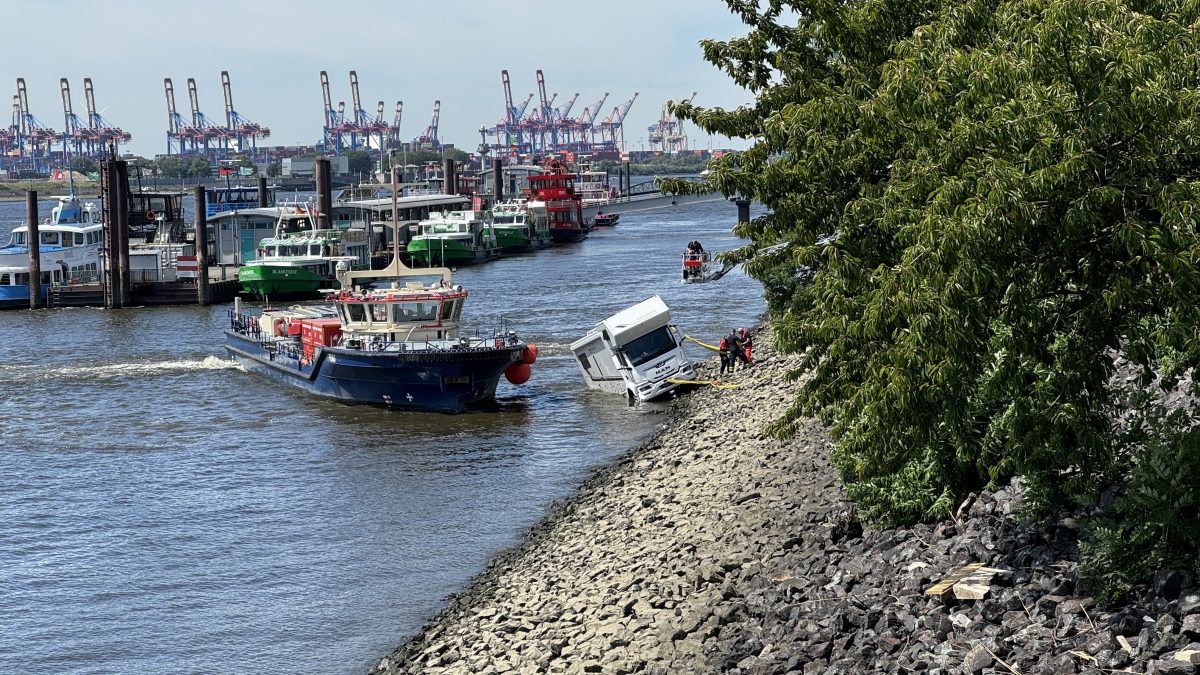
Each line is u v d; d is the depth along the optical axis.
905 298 17.30
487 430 52.19
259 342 68.62
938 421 20.69
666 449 43.69
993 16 20.11
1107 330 18.36
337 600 31.69
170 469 46.56
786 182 22.69
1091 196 16.77
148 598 32.41
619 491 38.22
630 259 152.00
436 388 56.06
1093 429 19.31
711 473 35.72
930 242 17.33
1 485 44.41
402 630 29.36
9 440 52.25
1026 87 17.14
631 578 26.81
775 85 26.09
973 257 16.95
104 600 32.34
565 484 42.50
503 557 33.94
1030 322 18.70
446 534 37.00
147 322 97.12
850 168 21.58
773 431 22.86
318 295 116.50
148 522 39.44
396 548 35.84
